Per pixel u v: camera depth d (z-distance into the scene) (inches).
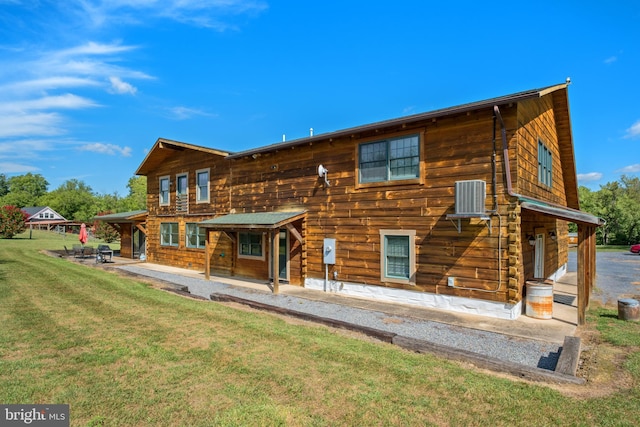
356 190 398.9
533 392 158.9
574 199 618.5
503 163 303.3
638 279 546.0
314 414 136.8
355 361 189.2
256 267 528.7
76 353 193.2
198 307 302.5
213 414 135.3
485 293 310.8
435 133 340.5
